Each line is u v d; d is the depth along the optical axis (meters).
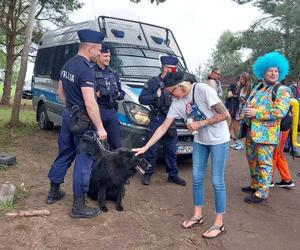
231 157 8.12
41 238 3.89
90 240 3.92
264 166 5.31
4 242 3.76
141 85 6.48
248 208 5.18
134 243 3.94
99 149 4.45
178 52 7.97
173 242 4.04
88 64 4.22
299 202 5.56
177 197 5.40
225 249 4.00
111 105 5.37
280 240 4.29
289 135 6.32
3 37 17.97
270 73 5.17
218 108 3.92
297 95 8.93
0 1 16.00
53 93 8.91
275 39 20.41
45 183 5.55
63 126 4.55
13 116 10.09
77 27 8.25
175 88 4.04
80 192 4.37
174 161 5.94
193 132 4.11
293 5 19.81
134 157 4.44
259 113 5.12
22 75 10.01
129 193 5.40
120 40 7.25
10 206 4.54
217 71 8.95
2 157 6.32
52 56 9.24
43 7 16.02
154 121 5.62
